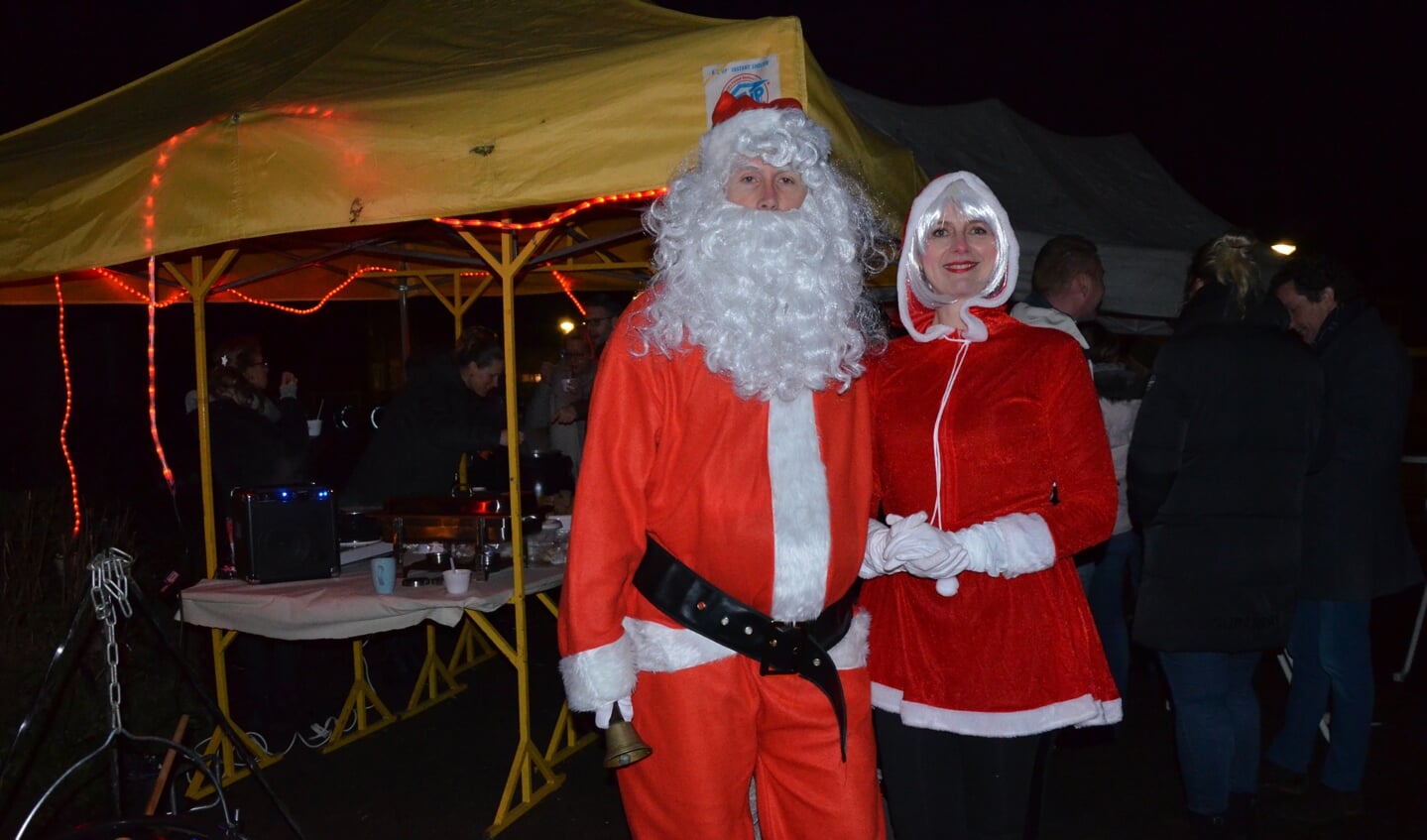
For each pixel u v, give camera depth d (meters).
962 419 2.08
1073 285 3.53
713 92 2.60
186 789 3.88
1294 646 3.48
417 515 3.72
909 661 2.13
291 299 5.03
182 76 4.38
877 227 2.50
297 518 3.67
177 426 8.34
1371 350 3.19
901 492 2.15
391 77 3.27
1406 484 11.28
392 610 3.41
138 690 3.82
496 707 4.98
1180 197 7.16
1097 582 3.97
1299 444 2.75
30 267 3.30
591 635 1.79
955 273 2.15
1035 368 2.10
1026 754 2.07
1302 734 3.51
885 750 2.18
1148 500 2.77
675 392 1.85
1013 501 2.10
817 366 1.85
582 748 4.38
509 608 6.85
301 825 3.65
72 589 3.98
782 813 1.97
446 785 4.00
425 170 2.85
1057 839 3.48
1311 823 3.42
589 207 3.39
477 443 4.61
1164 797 3.80
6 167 3.63
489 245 3.73
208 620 3.58
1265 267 6.23
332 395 10.53
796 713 1.90
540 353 12.08
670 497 1.86
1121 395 3.77
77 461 7.52
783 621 1.88
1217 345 2.72
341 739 4.49
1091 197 6.66
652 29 3.19
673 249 1.90
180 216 3.12
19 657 3.52
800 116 1.98
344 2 4.42
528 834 3.56
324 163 2.96
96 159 3.36
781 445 1.86
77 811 3.61
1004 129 6.58
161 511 6.27
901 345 2.21
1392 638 5.93
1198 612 2.75
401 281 5.82
